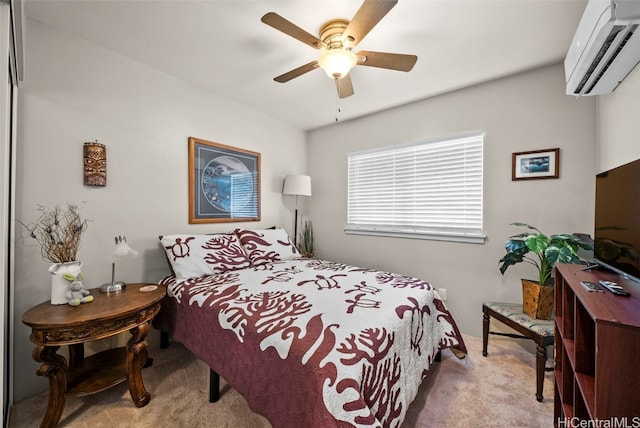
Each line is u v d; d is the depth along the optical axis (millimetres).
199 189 2561
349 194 3400
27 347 1620
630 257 1071
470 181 2498
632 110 1408
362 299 1568
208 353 1547
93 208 1897
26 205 1619
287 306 1475
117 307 1466
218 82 2451
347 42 1553
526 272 2207
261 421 1441
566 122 2041
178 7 1543
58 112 1742
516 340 2266
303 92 2633
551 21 1592
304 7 1515
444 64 2076
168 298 1931
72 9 1559
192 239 2242
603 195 1320
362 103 2852
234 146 2855
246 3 1504
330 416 921
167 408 1528
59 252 1540
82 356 1724
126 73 2057
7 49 929
